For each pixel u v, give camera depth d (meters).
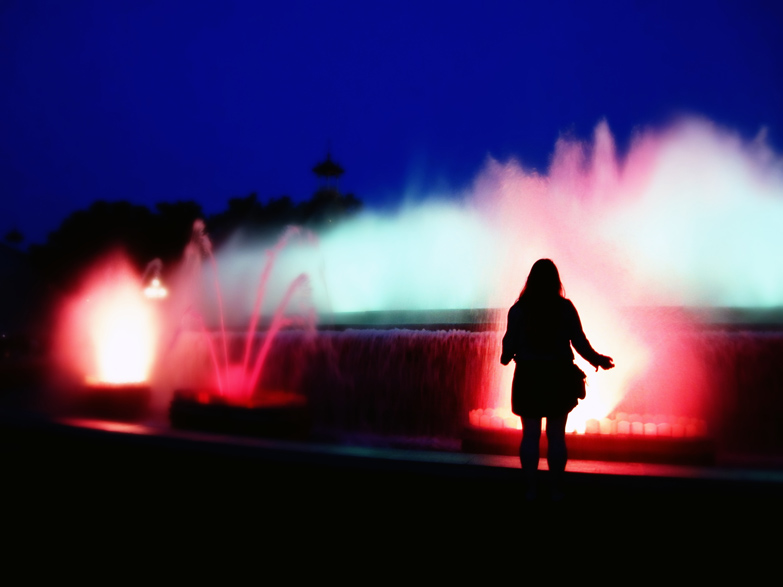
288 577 3.32
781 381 6.75
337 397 8.42
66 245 39.66
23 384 11.50
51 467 5.12
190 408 7.28
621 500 3.78
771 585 3.08
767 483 3.85
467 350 7.80
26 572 3.45
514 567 3.31
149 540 3.89
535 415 3.82
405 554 3.53
